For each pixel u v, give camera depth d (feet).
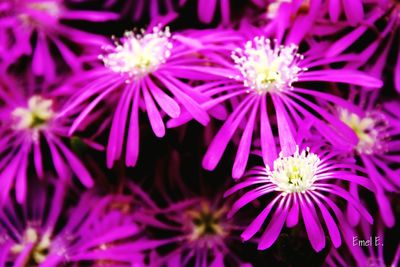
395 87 0.65
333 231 0.55
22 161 0.68
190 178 0.67
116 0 0.72
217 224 0.67
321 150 0.60
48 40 0.71
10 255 0.67
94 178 0.68
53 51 0.72
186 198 0.68
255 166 0.59
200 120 0.59
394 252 0.64
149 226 0.66
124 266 0.65
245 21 0.67
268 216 0.58
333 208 0.57
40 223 0.69
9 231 0.68
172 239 0.66
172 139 0.63
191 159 0.65
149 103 0.61
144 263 0.65
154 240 0.66
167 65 0.64
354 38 0.64
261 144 0.59
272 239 0.55
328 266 0.62
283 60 0.63
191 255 0.66
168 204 0.68
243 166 0.58
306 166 0.58
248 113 0.62
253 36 0.65
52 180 0.69
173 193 0.67
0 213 0.67
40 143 0.69
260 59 0.63
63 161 0.68
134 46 0.65
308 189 0.57
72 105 0.62
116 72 0.65
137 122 0.61
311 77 0.62
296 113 0.61
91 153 0.67
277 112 0.61
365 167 0.64
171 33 0.68
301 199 0.57
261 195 0.57
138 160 0.66
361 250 0.62
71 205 0.69
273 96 0.62
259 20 0.68
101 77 0.65
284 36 0.66
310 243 0.57
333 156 0.60
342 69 0.63
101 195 0.68
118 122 0.62
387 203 0.62
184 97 0.60
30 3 0.71
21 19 0.71
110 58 0.65
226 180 0.65
